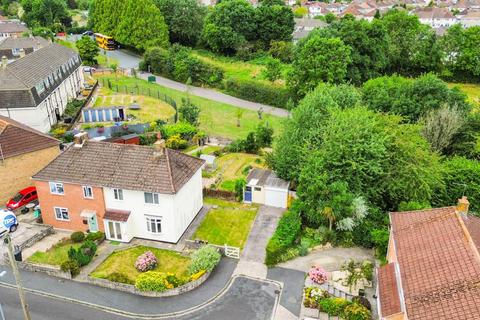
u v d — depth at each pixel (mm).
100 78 106812
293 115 53406
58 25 158250
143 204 42094
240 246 42906
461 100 67500
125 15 130125
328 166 44781
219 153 63969
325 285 36844
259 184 50156
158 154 43031
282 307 34781
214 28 131000
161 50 115625
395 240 34094
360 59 100562
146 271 38688
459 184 48688
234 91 102312
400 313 28312
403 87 70125
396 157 45875
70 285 37344
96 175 42875
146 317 33875
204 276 37812
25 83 65625
